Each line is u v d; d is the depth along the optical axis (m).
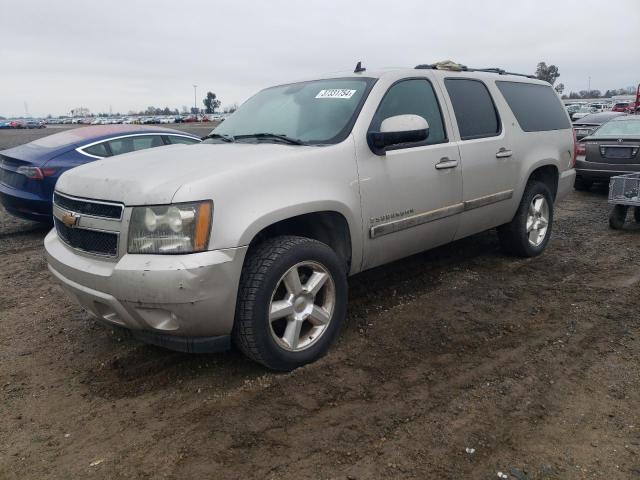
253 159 3.35
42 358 3.76
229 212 3.04
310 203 3.40
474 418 2.93
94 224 3.18
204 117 78.31
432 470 2.53
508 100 5.39
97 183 3.27
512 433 2.80
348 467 2.56
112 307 3.10
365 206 3.81
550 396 3.14
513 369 3.45
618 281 5.05
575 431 2.81
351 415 2.97
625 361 3.53
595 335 3.91
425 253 5.98
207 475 2.51
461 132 4.71
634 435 2.77
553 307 4.45
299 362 3.44
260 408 3.05
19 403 3.19
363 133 3.85
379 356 3.64
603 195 10.29
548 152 5.73
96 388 3.34
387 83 4.19
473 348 3.76
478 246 6.27
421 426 2.86
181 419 2.97
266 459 2.62
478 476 2.49
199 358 3.66
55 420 3.01
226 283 3.01
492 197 4.99
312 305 3.50
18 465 2.64
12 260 6.26
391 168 3.98
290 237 3.40
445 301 4.60
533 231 5.77
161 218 2.94
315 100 4.23
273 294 3.24
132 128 8.03
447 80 4.79
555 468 2.54
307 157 3.49
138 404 3.14
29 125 75.88
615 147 9.59
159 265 2.90
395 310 4.43
